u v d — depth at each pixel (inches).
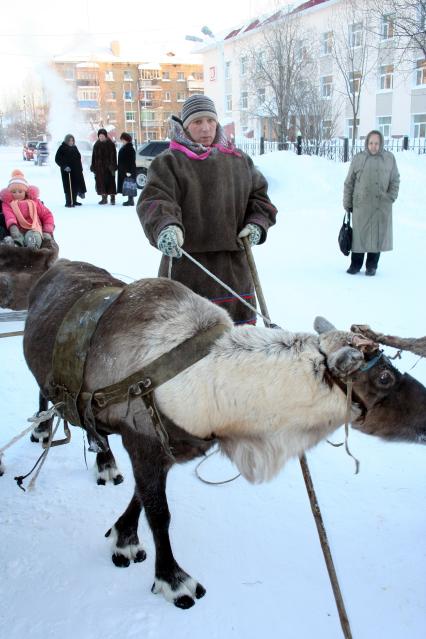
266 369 91.5
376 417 93.3
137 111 2812.5
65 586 106.6
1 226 218.1
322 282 294.7
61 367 104.3
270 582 106.7
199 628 96.8
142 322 98.2
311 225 475.5
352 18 922.7
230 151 139.9
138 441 98.7
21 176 225.5
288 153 684.1
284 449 94.4
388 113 1130.0
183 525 122.1
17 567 111.3
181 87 2915.8
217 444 102.1
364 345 90.3
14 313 198.2
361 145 909.2
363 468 141.0
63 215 578.2
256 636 95.2
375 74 1096.2
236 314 146.2
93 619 98.9
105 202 690.8
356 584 105.6
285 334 95.9
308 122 948.0
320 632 95.7
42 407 149.5
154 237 126.3
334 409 92.4
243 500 130.3
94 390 100.2
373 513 124.3
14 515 125.8
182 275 140.3
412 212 490.3
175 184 133.0
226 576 108.2
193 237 137.0
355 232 304.0
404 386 92.0
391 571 108.3
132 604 102.1
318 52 999.0
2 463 142.1
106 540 118.6
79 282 118.0
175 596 101.3
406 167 589.0
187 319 97.9
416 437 94.1
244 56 1167.6
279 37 954.7
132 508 113.0
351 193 305.6
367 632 95.3
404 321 229.8
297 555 113.3
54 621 98.7
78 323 104.3
